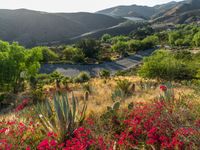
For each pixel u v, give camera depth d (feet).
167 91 29.73
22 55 90.84
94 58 253.44
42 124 20.10
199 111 20.86
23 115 28.60
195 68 110.01
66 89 50.08
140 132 17.81
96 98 39.70
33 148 17.03
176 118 18.84
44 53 223.10
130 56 261.24
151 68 104.32
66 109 19.63
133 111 22.85
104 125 20.44
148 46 316.60
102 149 15.21
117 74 150.71
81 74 101.50
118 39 412.98
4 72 84.53
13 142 17.12
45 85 81.61
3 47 91.76
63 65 211.41
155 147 15.88
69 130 19.26
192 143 14.60
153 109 21.85
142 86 54.24
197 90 35.94
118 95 37.32
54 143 15.33
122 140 15.84
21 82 91.04
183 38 359.46
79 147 14.69
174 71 103.81
